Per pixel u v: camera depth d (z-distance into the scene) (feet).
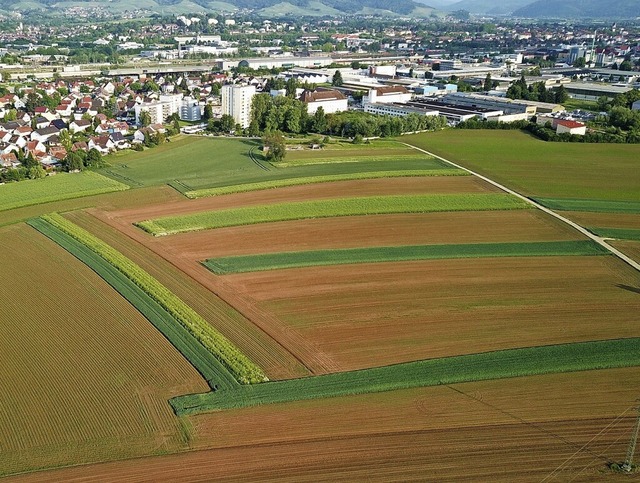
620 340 263.49
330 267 333.01
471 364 243.40
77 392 224.12
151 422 208.03
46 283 311.27
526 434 205.26
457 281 318.45
